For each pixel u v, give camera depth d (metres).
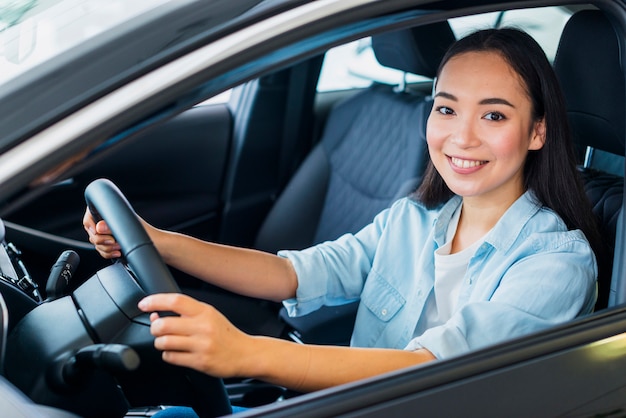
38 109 0.97
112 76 0.99
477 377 1.07
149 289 1.15
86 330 1.21
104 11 1.08
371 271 1.68
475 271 1.49
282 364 1.19
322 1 1.06
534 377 1.09
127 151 2.52
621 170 1.94
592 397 1.13
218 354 1.13
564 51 1.61
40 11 1.13
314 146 2.77
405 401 1.02
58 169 0.96
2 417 0.95
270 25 1.03
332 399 1.01
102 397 1.25
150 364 1.20
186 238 1.55
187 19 1.03
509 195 1.51
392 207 1.72
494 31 1.44
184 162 2.66
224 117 2.74
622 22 1.27
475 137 1.41
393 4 1.09
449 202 1.61
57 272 1.35
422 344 1.30
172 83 0.99
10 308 1.37
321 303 1.69
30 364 1.20
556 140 1.47
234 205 2.80
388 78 3.00
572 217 1.50
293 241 2.70
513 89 1.40
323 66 3.00
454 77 1.42
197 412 1.28
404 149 2.54
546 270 1.38
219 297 2.40
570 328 1.16
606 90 1.55
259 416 0.97
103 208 1.24
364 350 1.26
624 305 1.24
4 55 1.06
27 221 2.38
